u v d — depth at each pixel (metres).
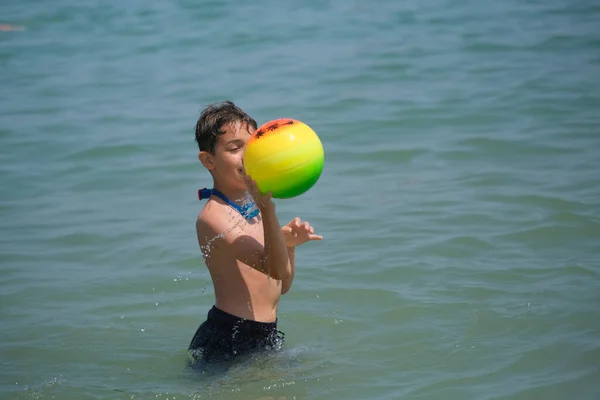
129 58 20.41
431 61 18.80
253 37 21.80
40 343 8.34
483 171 12.47
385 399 6.94
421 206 11.34
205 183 12.67
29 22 24.64
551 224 10.51
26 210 11.83
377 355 7.79
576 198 11.20
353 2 25.34
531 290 8.88
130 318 8.89
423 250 10.04
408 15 23.38
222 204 7.57
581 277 9.09
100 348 8.25
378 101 16.14
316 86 17.28
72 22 24.55
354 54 19.67
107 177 13.02
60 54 21.08
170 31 22.91
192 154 13.86
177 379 7.54
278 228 7.02
